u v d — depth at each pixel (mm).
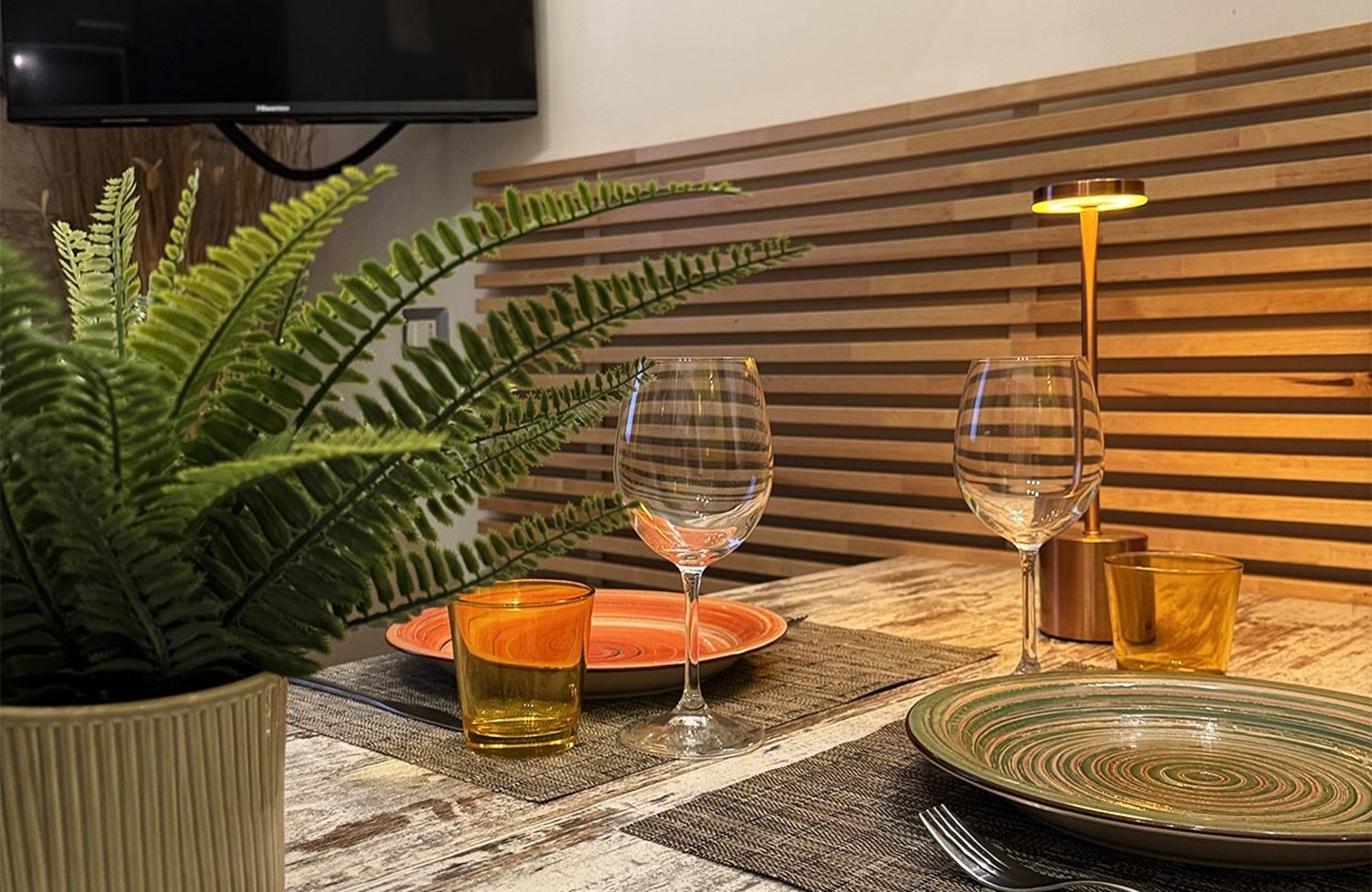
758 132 2400
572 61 2838
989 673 1144
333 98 2834
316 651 523
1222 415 1787
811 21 2373
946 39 2164
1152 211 1892
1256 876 665
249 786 509
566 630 890
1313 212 1685
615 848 714
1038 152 2033
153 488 468
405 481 477
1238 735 853
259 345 502
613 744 919
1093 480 1045
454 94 2826
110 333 480
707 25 2555
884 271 2262
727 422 891
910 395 2230
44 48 2873
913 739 764
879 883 654
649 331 2656
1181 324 1863
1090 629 1288
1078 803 654
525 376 535
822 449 2361
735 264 588
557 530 603
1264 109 1755
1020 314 2021
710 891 653
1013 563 2029
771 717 987
